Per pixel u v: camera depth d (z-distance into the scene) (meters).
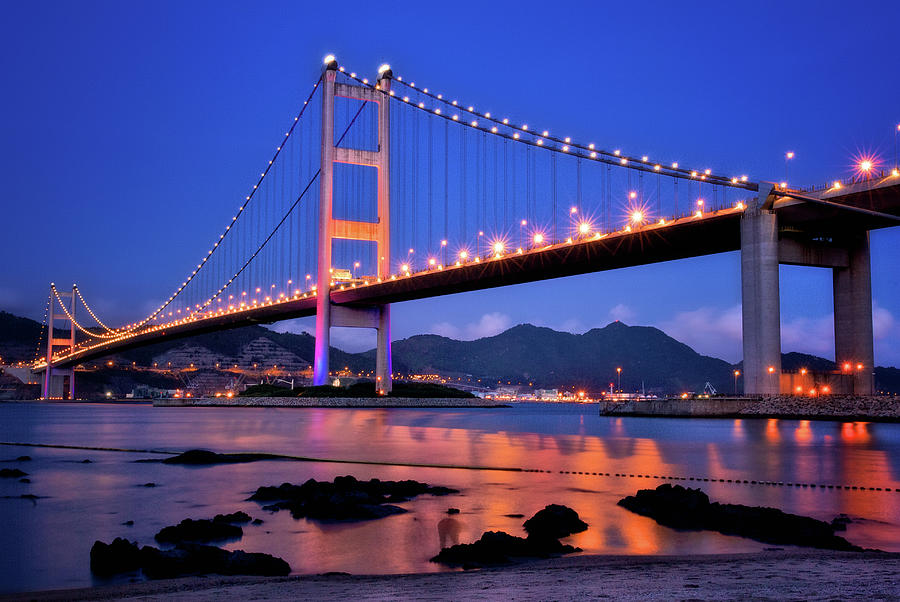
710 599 7.09
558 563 11.65
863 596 7.06
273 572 12.04
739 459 29.88
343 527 15.99
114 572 12.68
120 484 23.61
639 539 14.24
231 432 53.59
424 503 19.00
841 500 19.36
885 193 55.91
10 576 12.66
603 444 38.69
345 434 50.41
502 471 26.48
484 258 90.94
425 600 7.75
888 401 57.66
